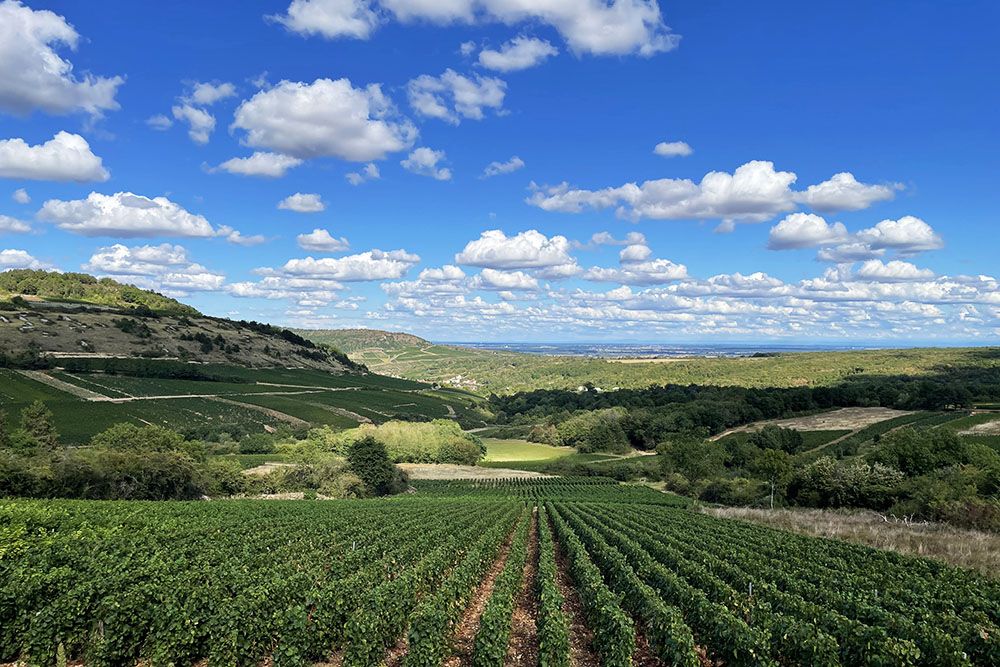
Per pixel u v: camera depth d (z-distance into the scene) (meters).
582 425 128.12
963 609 18.67
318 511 46.97
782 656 15.19
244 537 30.00
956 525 43.41
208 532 30.83
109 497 51.06
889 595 20.45
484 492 85.56
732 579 23.77
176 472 56.59
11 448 58.38
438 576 23.81
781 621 15.82
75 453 52.06
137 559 21.77
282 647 13.95
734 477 83.75
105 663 14.06
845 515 54.34
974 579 23.52
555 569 25.97
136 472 53.62
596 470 102.69
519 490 87.06
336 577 22.45
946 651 13.93
